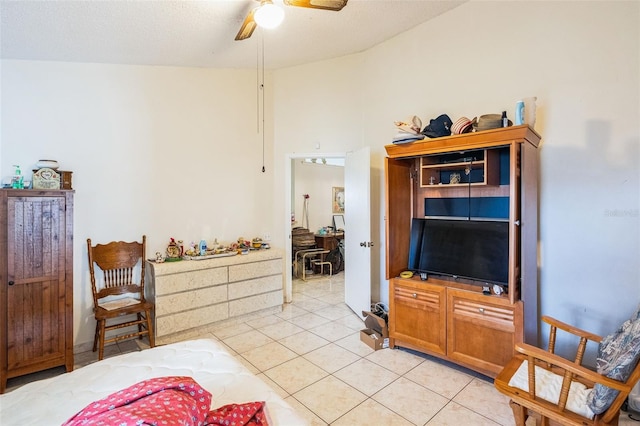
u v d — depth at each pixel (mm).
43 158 2994
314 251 6148
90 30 2686
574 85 2449
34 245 2574
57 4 2309
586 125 2402
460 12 3100
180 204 3797
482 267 2643
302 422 1281
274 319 3893
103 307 3014
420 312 2865
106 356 3023
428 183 3131
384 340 3109
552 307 2570
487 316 2463
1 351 2430
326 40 3637
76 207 3154
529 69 2668
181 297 3344
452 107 3189
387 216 3047
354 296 4055
